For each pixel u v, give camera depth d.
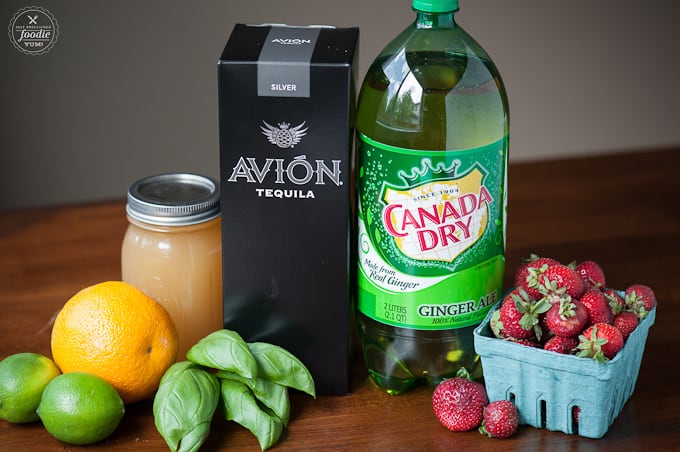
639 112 2.41
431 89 1.09
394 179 1.08
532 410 1.09
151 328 1.09
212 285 1.21
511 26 2.25
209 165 2.27
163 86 2.17
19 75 2.12
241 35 1.13
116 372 1.08
